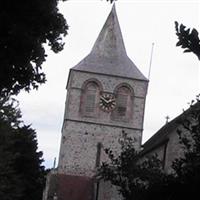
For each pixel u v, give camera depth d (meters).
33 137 46.16
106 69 55.94
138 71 56.50
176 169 5.35
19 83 8.75
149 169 8.84
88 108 54.28
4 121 30.83
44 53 8.62
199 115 5.91
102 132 53.66
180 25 4.67
